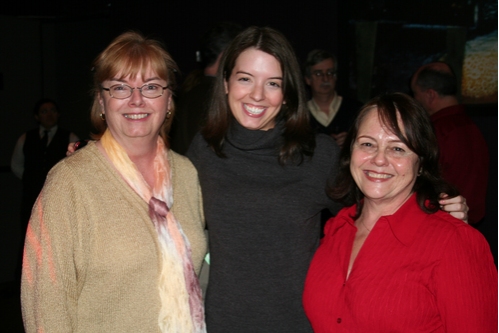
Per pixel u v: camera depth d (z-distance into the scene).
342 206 1.93
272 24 4.79
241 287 1.85
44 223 1.51
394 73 4.19
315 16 4.54
